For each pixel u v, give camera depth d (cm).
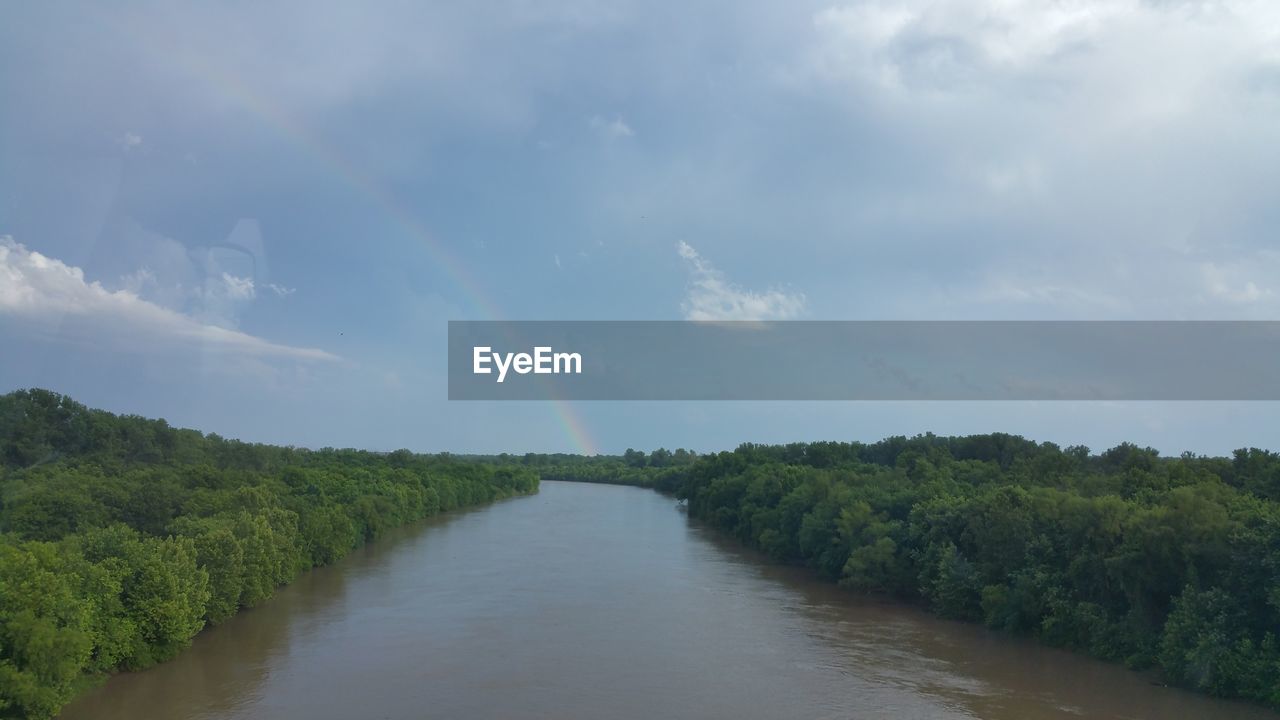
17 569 4184
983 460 11919
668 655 5691
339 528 9669
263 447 13312
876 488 9612
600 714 4500
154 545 5650
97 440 9562
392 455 19062
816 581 8756
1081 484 7906
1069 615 5922
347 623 6512
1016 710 4603
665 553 10788
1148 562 5481
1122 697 4828
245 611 6912
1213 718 4472
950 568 6894
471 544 11400
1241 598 4953
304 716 4406
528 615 6869
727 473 15688
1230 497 5884
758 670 5353
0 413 8581
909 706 4672
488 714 4481
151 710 4456
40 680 4109
